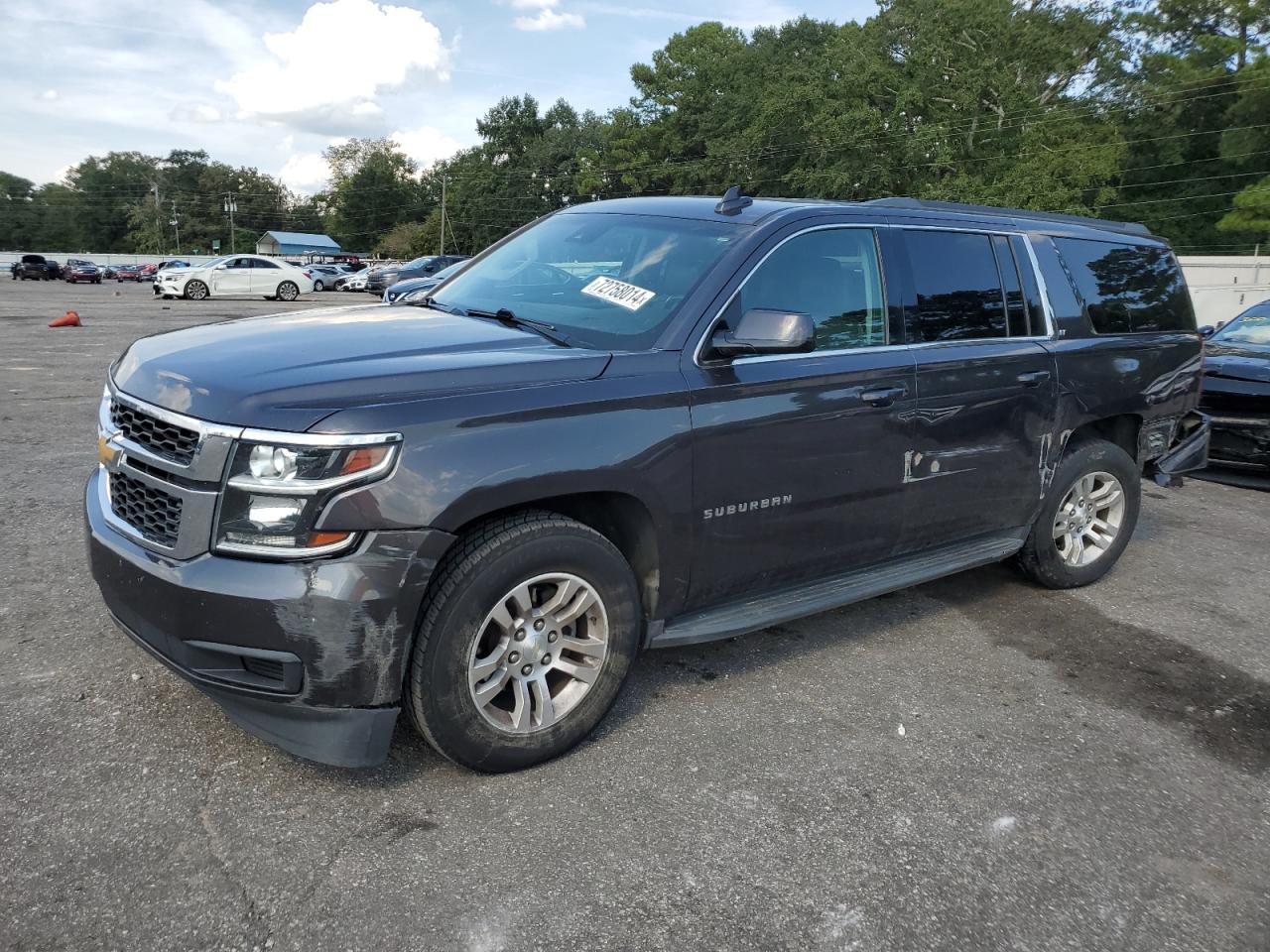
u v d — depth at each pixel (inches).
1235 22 2415.1
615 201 176.4
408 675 111.9
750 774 125.0
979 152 2004.2
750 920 97.6
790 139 2311.8
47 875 97.4
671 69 2920.8
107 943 89.0
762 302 141.8
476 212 3875.5
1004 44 2053.4
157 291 1299.2
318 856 103.3
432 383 112.0
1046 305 187.2
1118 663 169.5
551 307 146.2
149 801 110.8
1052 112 2080.5
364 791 115.7
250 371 111.7
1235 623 192.4
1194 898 105.8
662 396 126.6
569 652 125.5
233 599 102.3
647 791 119.6
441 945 91.5
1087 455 195.9
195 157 5226.4
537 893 99.4
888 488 157.3
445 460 107.8
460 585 110.8
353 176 4761.3
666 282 141.6
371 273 1667.1
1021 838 115.0
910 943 96.0
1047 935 98.5
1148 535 257.0
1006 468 178.7
